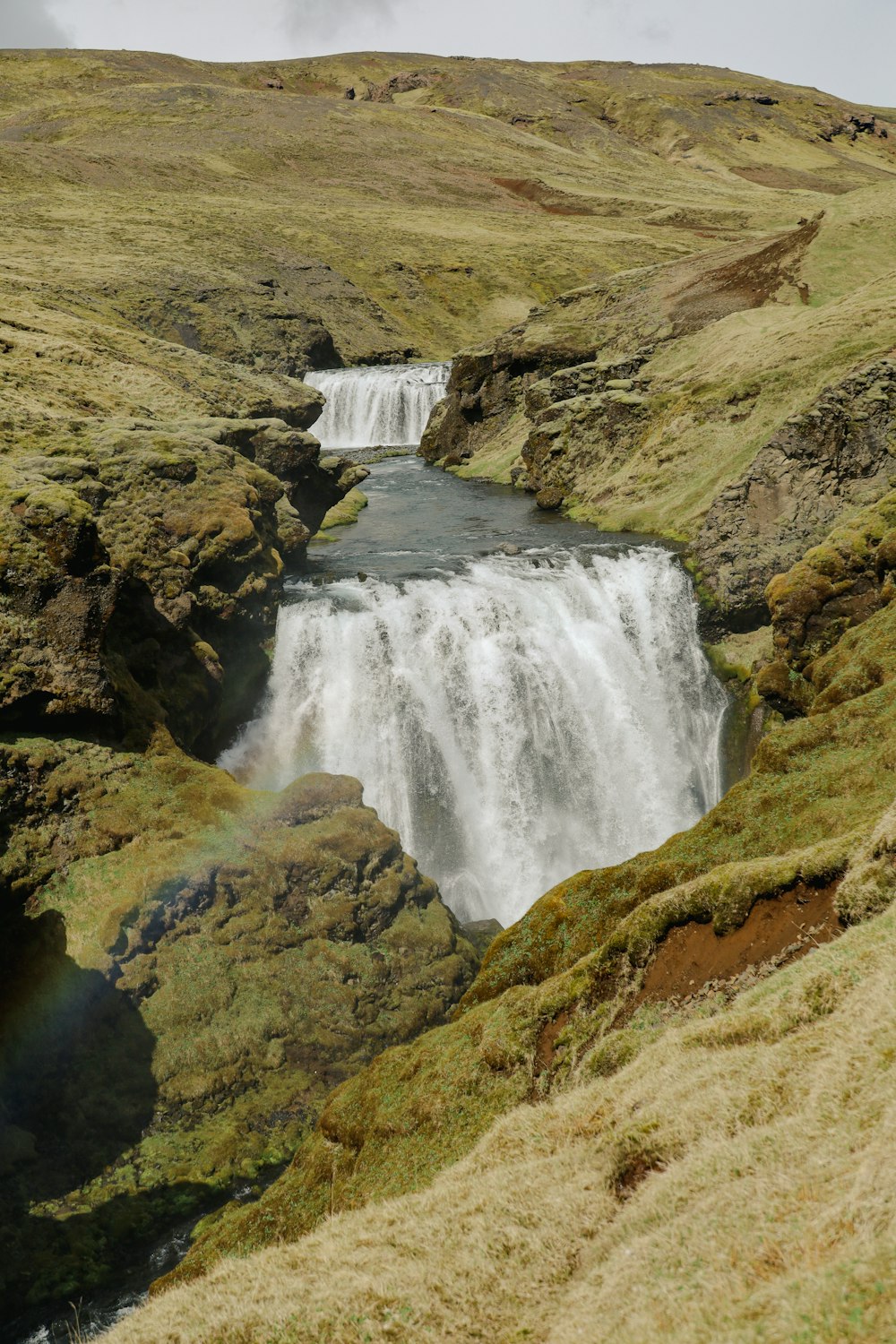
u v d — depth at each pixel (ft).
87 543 96.22
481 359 265.13
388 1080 61.05
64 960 78.84
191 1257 58.90
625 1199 33.04
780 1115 31.50
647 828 132.87
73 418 134.82
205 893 85.76
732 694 134.92
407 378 318.04
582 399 214.69
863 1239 22.07
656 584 144.66
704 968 51.47
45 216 399.44
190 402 169.68
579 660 134.92
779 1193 26.73
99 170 540.93
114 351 195.42
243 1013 81.66
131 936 81.25
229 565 119.85
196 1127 75.77
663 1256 27.09
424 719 125.18
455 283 455.63
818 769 78.33
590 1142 38.37
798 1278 22.15
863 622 119.96
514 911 123.75
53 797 86.53
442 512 201.46
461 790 125.59
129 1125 74.43
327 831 92.68
